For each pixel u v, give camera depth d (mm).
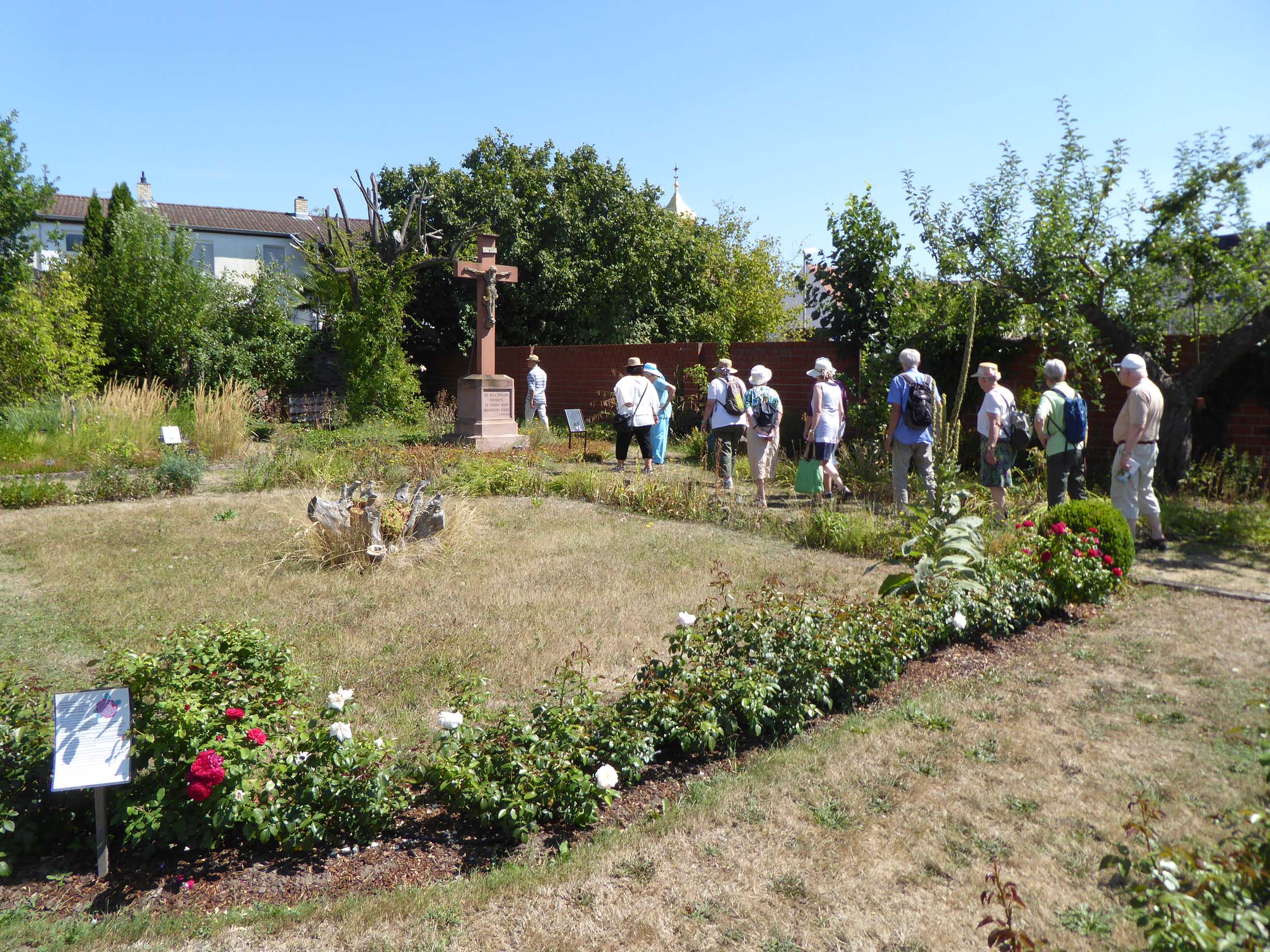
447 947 2711
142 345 20094
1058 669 5039
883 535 7785
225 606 6152
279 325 21625
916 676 4984
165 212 38188
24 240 18359
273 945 2729
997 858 3152
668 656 5172
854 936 2738
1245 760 3850
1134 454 7855
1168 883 2186
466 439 15086
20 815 3223
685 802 3609
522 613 6070
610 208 25125
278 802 3229
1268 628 5785
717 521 9398
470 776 3410
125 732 3109
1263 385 10727
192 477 11172
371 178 20031
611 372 19969
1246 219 10141
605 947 2709
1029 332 11797
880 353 12289
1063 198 11273
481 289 15492
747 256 30359
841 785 3703
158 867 3186
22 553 7656
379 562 7258
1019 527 6527
